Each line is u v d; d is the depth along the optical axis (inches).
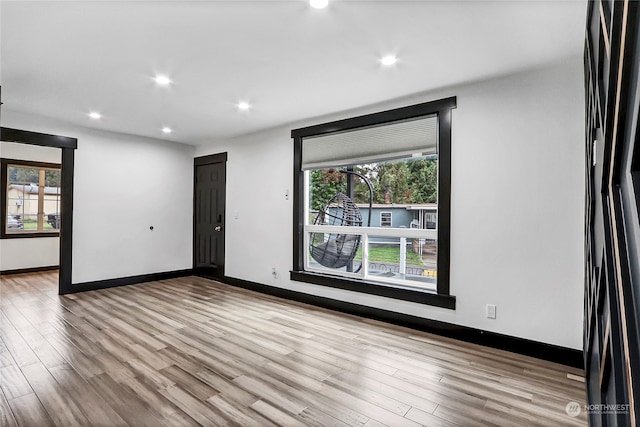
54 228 253.4
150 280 207.0
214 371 92.4
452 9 72.8
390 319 132.8
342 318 139.0
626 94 29.8
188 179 225.6
